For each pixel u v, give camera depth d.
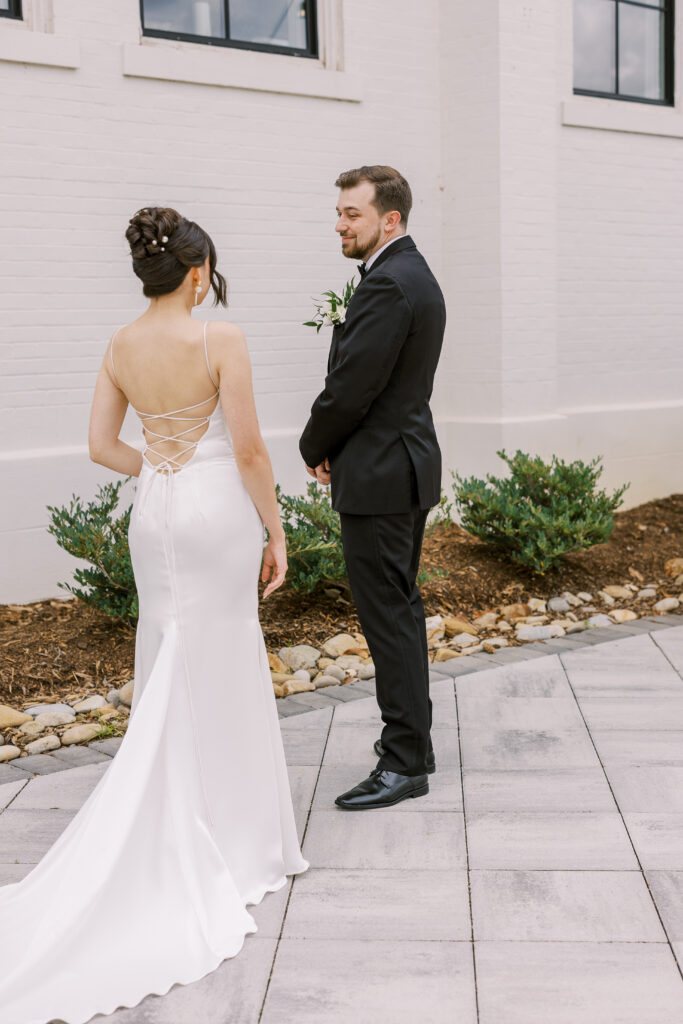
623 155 7.09
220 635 2.51
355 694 4.05
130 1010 2.14
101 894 2.22
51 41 4.90
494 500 5.43
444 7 6.32
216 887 2.43
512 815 2.99
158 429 2.49
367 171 2.98
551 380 6.69
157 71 5.25
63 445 5.18
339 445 3.04
